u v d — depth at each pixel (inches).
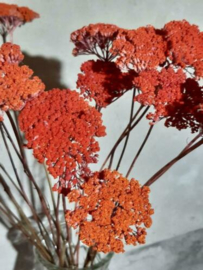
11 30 16.5
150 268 25.2
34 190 22.7
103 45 15.8
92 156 13.6
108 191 13.0
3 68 13.6
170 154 23.6
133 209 13.0
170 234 26.2
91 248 16.7
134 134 22.6
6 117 20.5
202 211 26.0
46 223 19.3
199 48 13.4
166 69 14.3
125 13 20.2
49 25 19.6
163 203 25.1
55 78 20.7
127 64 13.8
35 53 20.0
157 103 13.5
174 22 14.1
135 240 12.9
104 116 21.9
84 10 19.7
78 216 13.0
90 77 15.3
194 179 24.8
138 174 23.8
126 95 21.5
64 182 13.5
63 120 13.4
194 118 14.3
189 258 25.4
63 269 16.8
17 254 23.9
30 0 18.9
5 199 22.6
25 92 13.4
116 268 25.2
